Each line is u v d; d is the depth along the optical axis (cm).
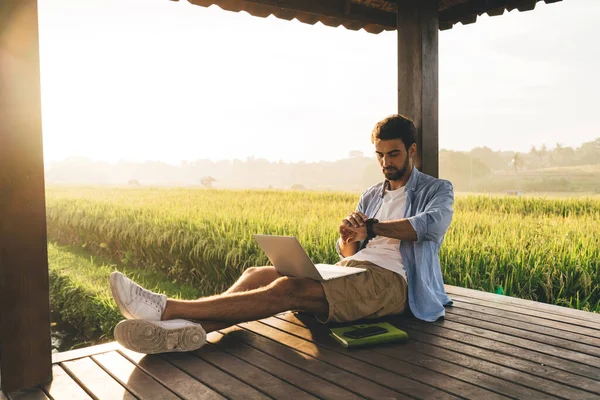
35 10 216
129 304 241
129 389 216
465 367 234
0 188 212
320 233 810
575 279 532
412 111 398
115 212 1295
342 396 204
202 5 389
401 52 405
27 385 221
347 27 463
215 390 213
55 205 1616
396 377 223
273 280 308
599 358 244
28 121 216
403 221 296
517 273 542
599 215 948
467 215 939
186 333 250
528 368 232
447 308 341
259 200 1706
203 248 821
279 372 231
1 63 208
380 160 323
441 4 445
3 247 214
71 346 591
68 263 971
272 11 421
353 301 288
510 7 416
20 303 219
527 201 1301
